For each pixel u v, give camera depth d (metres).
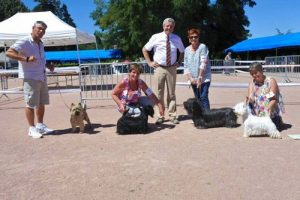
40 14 17.83
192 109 8.00
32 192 4.71
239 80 23.25
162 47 8.43
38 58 7.61
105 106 12.34
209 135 7.40
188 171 5.28
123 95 7.89
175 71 8.59
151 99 8.16
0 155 6.45
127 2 41.62
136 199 4.38
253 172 5.17
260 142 6.77
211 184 4.77
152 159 5.89
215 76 28.17
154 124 8.66
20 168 5.69
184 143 6.83
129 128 7.67
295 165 5.42
